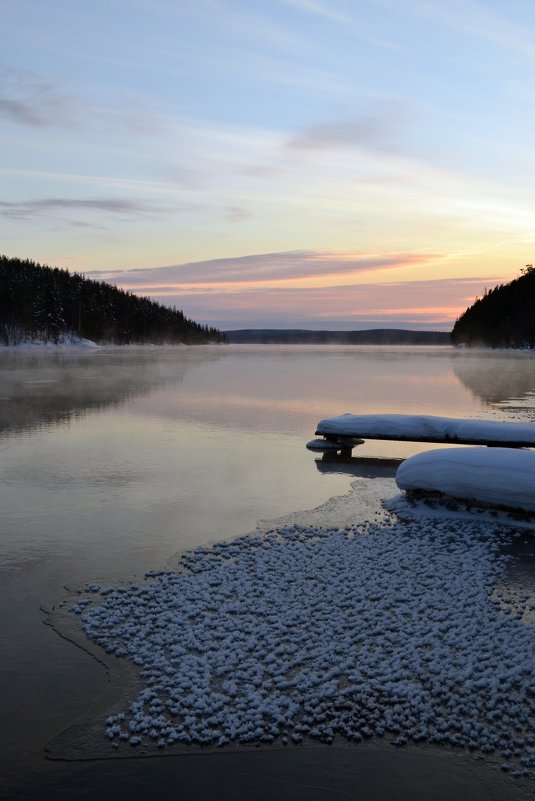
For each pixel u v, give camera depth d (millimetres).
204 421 17953
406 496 9836
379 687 4754
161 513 9070
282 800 3783
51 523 8578
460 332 165375
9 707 4578
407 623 5746
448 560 7262
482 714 4512
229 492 10258
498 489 8859
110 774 3963
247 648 5273
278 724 4410
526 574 6938
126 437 15320
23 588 6492
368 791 3854
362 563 7164
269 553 7434
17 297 109375
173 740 4258
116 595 6238
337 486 10727
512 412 20203
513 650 5258
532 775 3955
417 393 26781
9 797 3768
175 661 5117
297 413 19828
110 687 4816
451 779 3941
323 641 5402
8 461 12461
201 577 6715
